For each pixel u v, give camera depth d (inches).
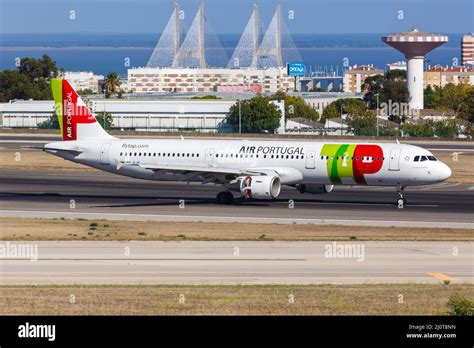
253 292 5191.9
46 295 5088.6
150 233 7790.4
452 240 7327.8
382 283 5531.5
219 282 5551.2
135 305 4842.5
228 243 7081.7
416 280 5634.8
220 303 4884.4
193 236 7578.7
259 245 6983.3
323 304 4869.6
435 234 7770.7
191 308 4773.6
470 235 7716.5
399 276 5767.7
